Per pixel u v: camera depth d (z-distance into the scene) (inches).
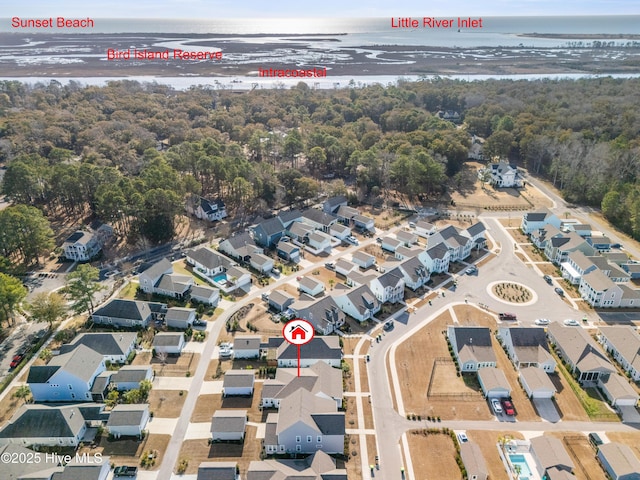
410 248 5196.9
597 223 5969.5
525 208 6466.5
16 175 5502.0
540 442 2723.9
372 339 3777.1
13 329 3885.3
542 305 4264.3
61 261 4960.6
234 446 2795.3
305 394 2925.7
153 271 4424.2
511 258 5132.9
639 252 5231.3
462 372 3420.3
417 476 2615.7
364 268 4899.1
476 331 3590.1
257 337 3614.7
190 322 3902.6
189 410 3056.1
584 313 4146.2
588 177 6648.6
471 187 7234.3
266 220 5620.1
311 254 5191.9
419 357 3575.3
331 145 7524.6
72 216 5871.1
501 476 2610.7
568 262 4808.1
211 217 5949.8
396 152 7268.7
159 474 2608.3
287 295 4210.1
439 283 4630.9
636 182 6476.4
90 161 6668.3
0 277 3816.4
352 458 2723.9
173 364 3467.0
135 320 3860.7
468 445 2733.8
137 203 5128.0
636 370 3302.2
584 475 2620.6
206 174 6589.6
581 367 3319.4
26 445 2775.6
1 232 4596.5
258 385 3294.8
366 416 3021.7
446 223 5999.0
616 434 2901.1
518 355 3449.8
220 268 4734.3
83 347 3346.5
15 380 3319.4
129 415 2876.5
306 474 2445.9
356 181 7022.6
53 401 3157.0
